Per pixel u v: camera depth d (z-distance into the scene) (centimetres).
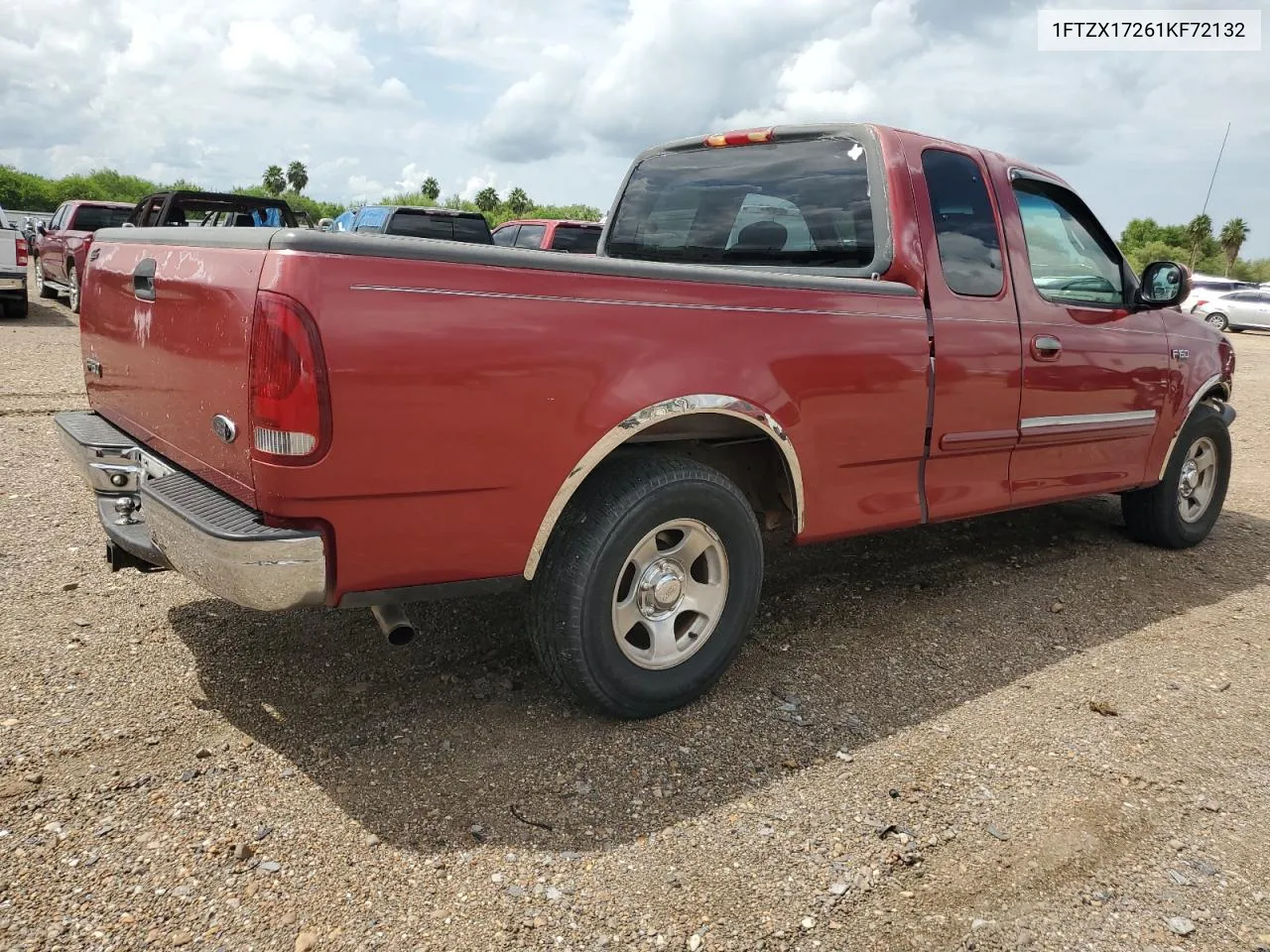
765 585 448
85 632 355
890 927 224
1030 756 304
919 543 525
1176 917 232
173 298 272
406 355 239
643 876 238
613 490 286
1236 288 2786
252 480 240
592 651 287
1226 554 541
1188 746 315
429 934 214
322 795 263
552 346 262
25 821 244
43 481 548
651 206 471
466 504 258
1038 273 421
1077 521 591
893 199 364
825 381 329
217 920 215
